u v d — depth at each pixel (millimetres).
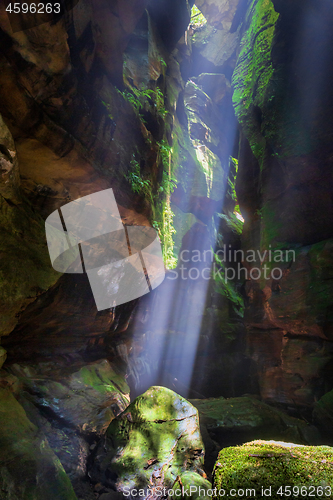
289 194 8016
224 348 10930
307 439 6191
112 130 4559
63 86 3354
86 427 4648
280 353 8023
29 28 2824
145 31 7223
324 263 6828
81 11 3434
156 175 6719
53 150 3566
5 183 3359
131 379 7957
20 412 3830
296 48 7930
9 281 3605
